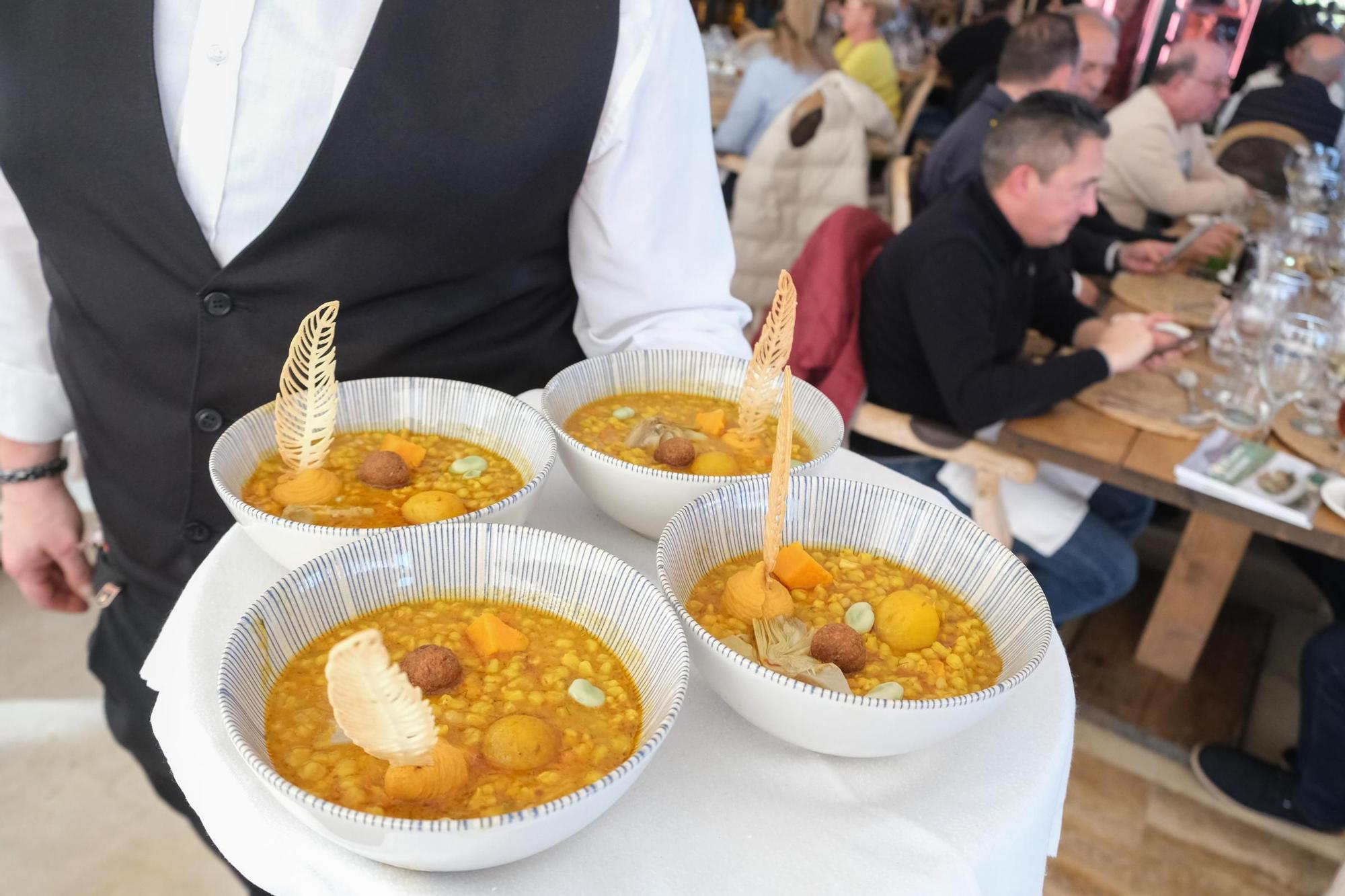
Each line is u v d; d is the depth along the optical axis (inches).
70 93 44.9
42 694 96.4
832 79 120.6
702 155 54.8
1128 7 222.2
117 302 49.6
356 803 28.7
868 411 97.7
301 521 41.1
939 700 31.0
